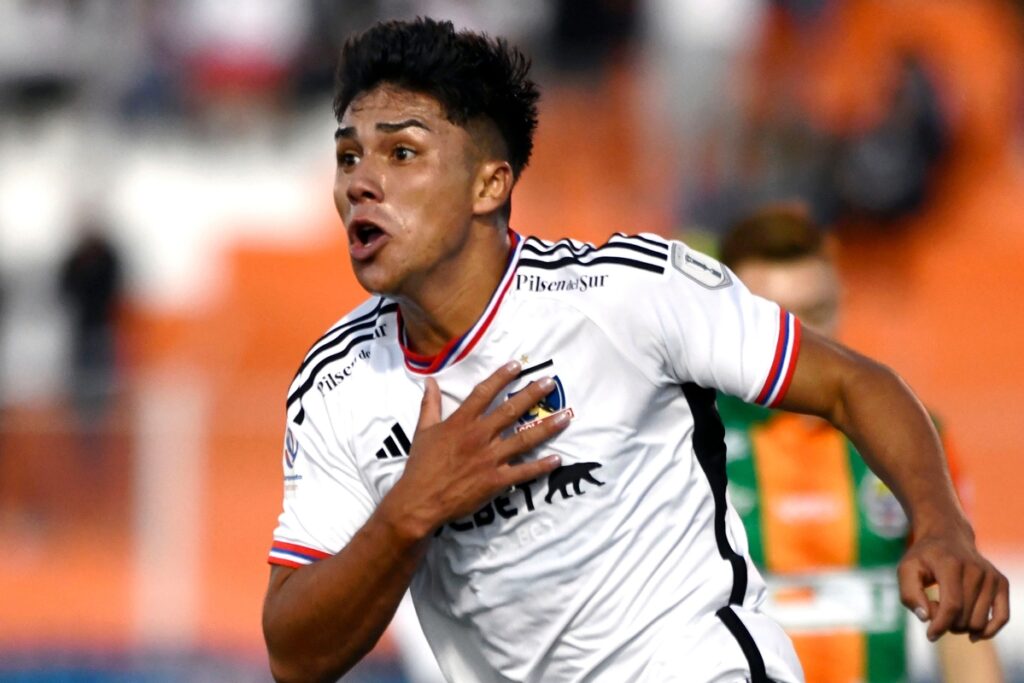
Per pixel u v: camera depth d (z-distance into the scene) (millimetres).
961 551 8938
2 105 51844
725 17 50562
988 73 51312
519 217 48562
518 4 50750
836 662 14227
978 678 13406
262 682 29078
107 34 52500
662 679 10023
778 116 48562
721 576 10328
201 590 29516
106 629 29281
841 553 14289
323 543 10492
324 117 53094
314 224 50625
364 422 10352
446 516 9648
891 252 46469
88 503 29688
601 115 50188
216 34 52438
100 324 42344
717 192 47625
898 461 9508
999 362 44125
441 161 9836
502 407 9781
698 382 10125
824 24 51312
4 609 29281
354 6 52188
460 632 10766
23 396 29906
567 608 10117
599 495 9969
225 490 29766
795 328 10008
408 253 9781
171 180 51188
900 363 40250
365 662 28078
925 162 46875
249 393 29953
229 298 47000
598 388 9953
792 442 14414
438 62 9898
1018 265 46562
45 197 49594
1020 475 28953
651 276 10023
